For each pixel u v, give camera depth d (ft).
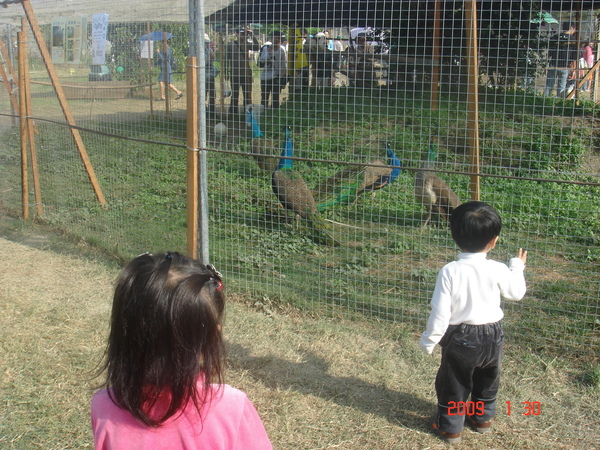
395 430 10.34
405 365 12.55
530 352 12.94
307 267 17.69
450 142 28.07
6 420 10.36
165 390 4.58
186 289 4.56
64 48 21.50
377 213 22.65
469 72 14.10
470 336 9.29
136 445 4.66
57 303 15.19
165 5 18.60
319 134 28.48
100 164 22.90
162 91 24.45
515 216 22.00
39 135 26.27
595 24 41.63
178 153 24.52
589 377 11.85
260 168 22.68
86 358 12.46
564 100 32.45
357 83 32.86
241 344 13.32
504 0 20.34
